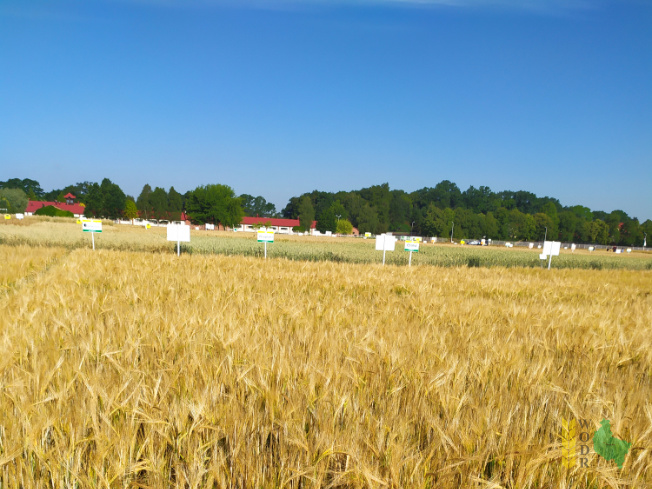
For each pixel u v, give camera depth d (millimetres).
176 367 2766
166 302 5586
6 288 7371
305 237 70125
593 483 1833
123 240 24234
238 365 2771
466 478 1810
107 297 5738
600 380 2875
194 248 22406
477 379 2850
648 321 5910
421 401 2438
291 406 2232
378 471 1801
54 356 2863
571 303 8289
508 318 5605
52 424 1948
